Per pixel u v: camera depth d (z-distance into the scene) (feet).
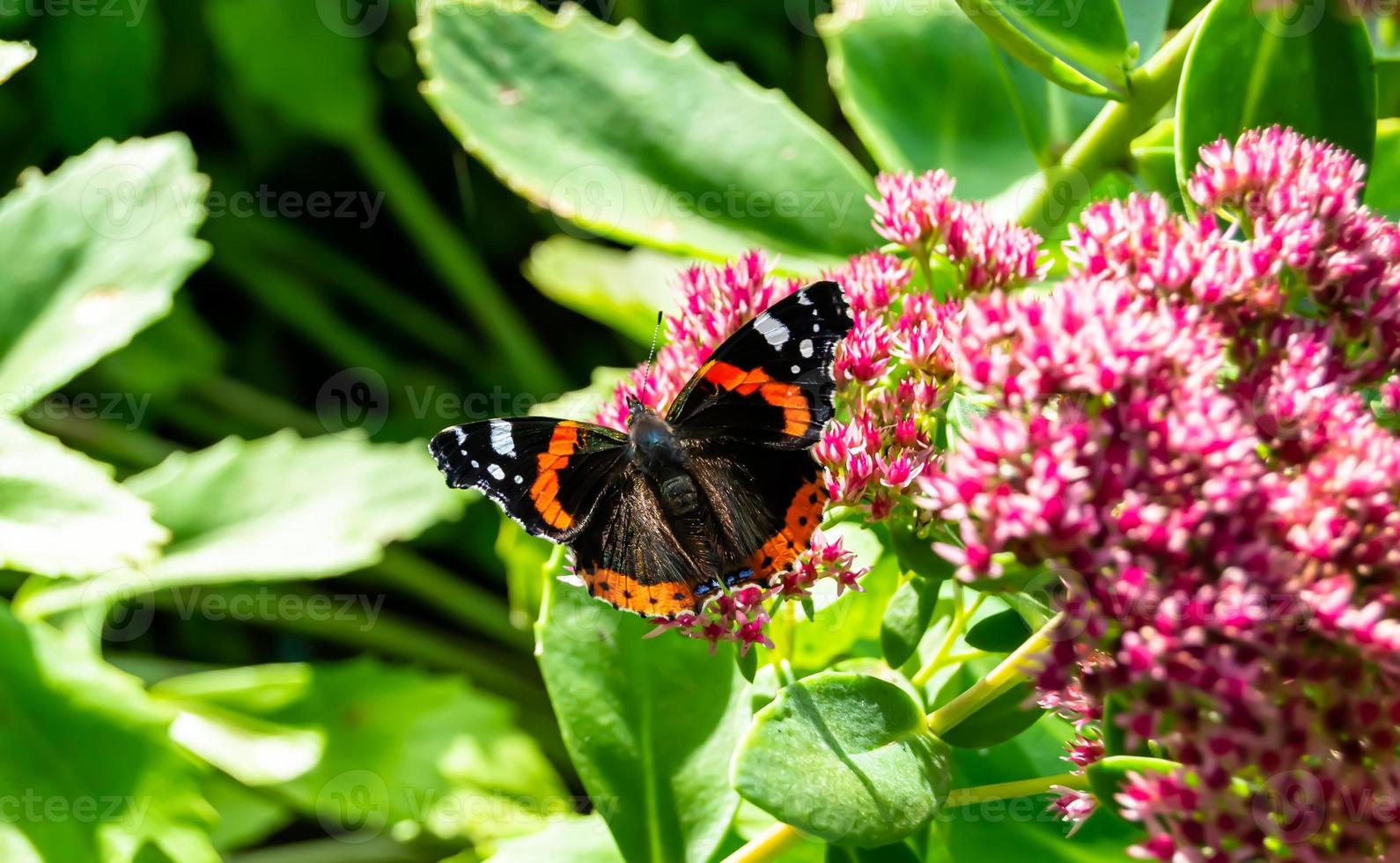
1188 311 1.68
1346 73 1.82
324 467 2.13
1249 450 1.64
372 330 2.91
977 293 1.80
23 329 2.03
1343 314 1.73
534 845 1.86
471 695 2.23
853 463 1.73
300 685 2.19
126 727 1.95
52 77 2.51
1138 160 1.93
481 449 1.79
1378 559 1.63
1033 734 1.86
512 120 1.98
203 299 2.82
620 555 1.75
